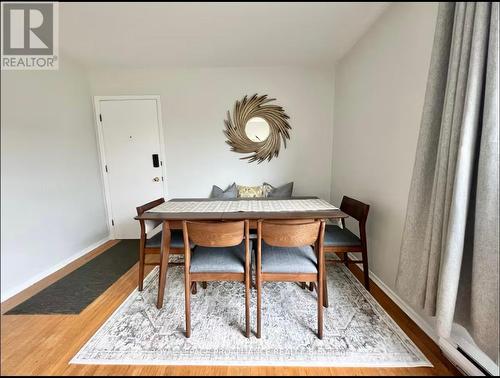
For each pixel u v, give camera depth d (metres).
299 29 1.89
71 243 2.47
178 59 2.55
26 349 1.32
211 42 2.12
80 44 2.11
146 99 2.89
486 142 0.91
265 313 1.58
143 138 2.96
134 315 1.59
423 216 1.23
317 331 1.42
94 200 2.85
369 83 1.98
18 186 1.90
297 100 2.92
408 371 1.17
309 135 2.99
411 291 1.29
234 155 3.03
